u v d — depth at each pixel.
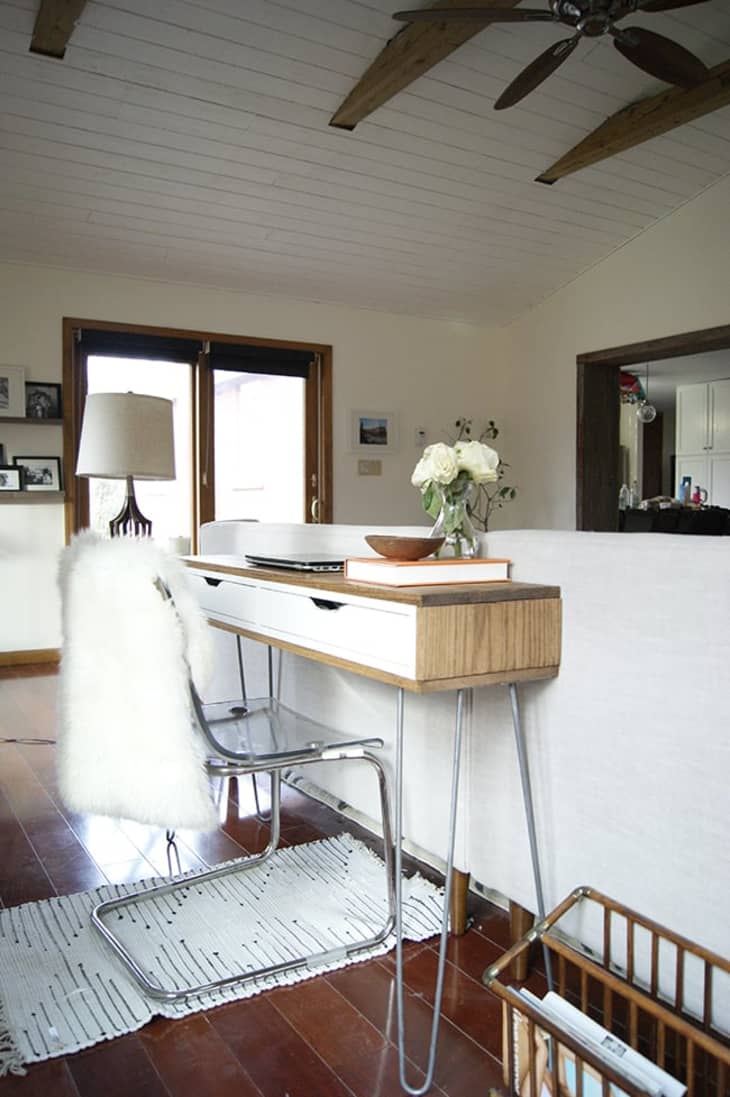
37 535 4.70
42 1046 1.33
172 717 1.36
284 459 5.57
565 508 5.91
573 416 5.82
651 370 7.52
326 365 5.66
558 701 1.42
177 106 3.70
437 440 6.14
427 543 1.49
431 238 5.05
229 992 1.48
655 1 2.56
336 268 5.22
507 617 1.34
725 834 1.15
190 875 1.94
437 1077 1.27
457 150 4.32
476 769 1.63
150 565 1.35
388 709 1.91
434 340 6.11
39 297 4.66
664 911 1.25
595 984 1.49
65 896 1.86
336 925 1.72
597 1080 1.07
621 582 1.30
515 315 6.22
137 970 1.51
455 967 1.58
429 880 1.95
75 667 1.44
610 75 3.93
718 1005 1.17
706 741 1.17
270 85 3.67
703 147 4.58
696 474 8.16
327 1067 1.29
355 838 2.21
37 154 3.86
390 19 3.36
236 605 1.94
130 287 4.94
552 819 1.45
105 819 2.36
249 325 5.36
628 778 1.30
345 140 4.10
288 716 1.89
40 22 3.09
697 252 4.99
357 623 1.40
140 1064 1.30
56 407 4.71
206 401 5.25
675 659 1.21
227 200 4.40
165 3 3.17
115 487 5.01
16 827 2.29
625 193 4.89
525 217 4.98
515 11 2.59
